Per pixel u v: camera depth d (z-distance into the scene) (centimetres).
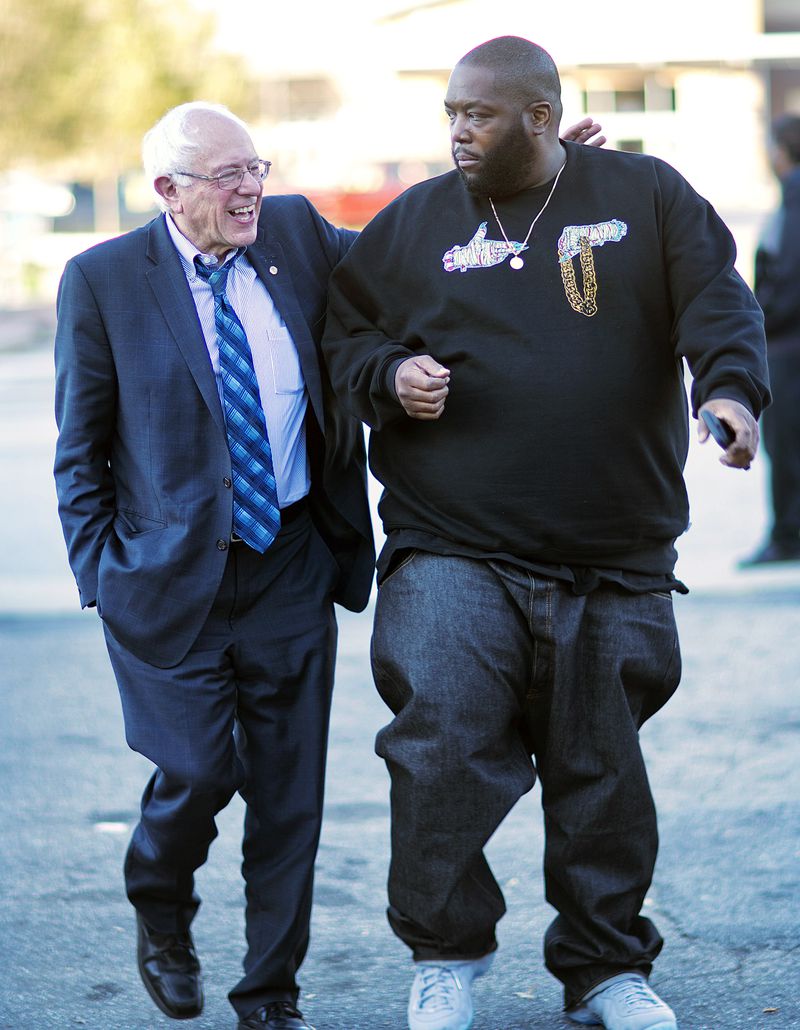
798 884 519
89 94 3647
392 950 482
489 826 391
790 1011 427
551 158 391
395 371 383
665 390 392
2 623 940
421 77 4584
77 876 547
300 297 419
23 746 700
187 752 402
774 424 1032
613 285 384
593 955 408
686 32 4503
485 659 388
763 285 1020
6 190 4219
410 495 402
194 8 4041
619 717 399
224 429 404
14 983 461
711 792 613
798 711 717
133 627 406
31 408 1925
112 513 418
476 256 389
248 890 418
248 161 399
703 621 893
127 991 456
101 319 406
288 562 416
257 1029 407
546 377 382
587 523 388
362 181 4150
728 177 4666
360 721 725
